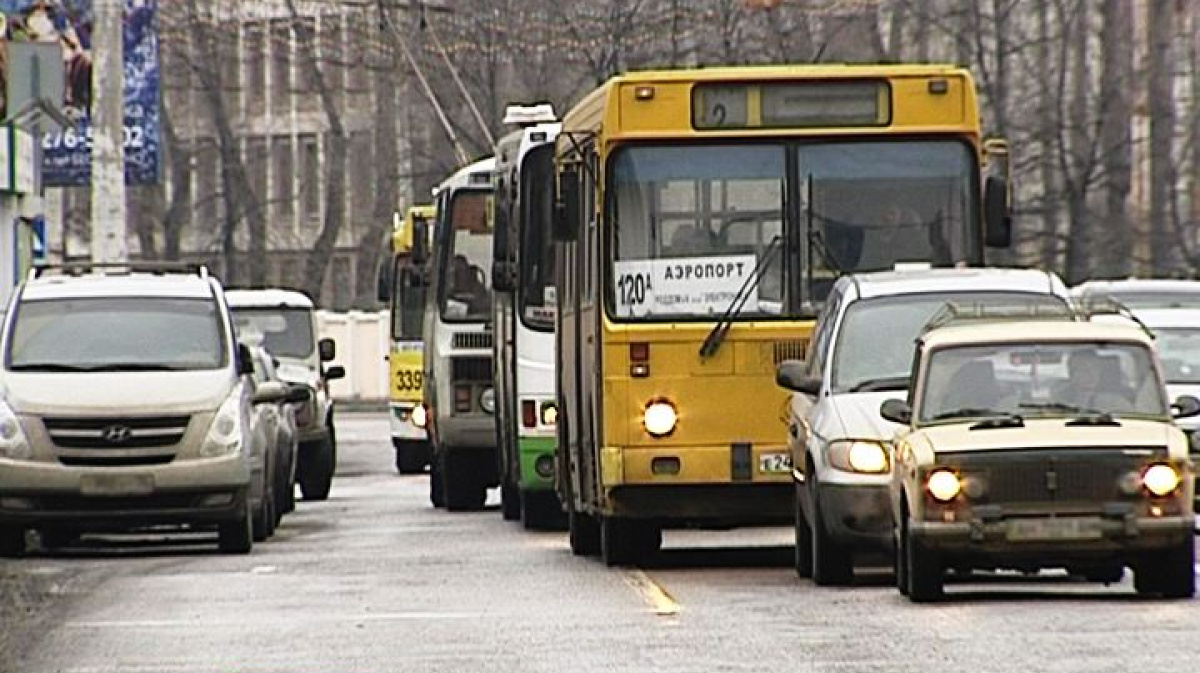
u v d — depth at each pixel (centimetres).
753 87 6725
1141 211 18950
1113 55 18812
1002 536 5422
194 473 7531
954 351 5791
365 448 17238
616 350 6662
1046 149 18800
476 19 19512
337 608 5769
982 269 6500
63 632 5356
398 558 7362
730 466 6650
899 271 6494
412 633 5212
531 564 7069
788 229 6712
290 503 10312
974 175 6750
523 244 8988
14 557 7719
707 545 7975
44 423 7488
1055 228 18825
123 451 7500
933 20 18512
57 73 9350
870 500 5941
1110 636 4888
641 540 6931
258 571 6906
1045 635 4916
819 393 6244
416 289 14100
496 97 19550
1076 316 5978
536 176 8944
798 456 6359
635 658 4709
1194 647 4709
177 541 8550
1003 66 18650
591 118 7006
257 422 8056
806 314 6694
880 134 6738
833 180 6725
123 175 12556
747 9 18150
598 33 18825
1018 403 5691
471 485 10525
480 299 10431
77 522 7494
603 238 6700
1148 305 9756
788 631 5100
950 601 5616
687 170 6712
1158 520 5422
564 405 7756
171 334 7912
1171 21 18825
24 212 15150
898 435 5809
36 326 7906
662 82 6719
